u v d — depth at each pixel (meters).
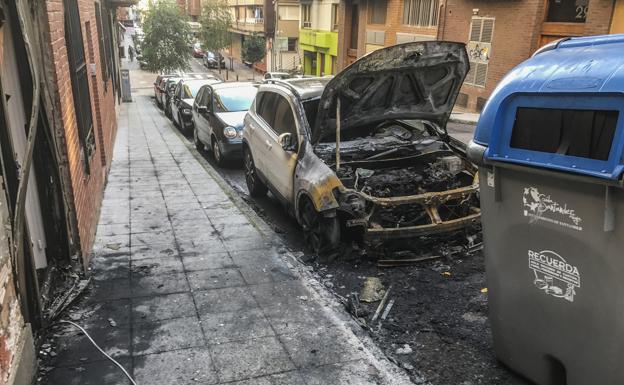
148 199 7.28
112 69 16.47
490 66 19.34
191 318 3.97
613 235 2.43
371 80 5.38
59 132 4.14
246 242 5.64
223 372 3.31
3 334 2.59
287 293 4.46
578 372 2.74
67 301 4.06
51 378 3.19
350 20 30.45
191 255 5.23
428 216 5.43
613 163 2.37
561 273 2.73
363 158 5.99
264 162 7.10
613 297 2.48
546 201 2.74
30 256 3.37
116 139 13.39
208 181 8.45
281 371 3.34
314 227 5.58
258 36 43.81
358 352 3.59
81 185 4.85
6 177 3.11
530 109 2.83
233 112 10.70
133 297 4.29
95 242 5.54
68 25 4.79
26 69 3.63
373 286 4.74
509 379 3.39
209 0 41.53
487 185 3.13
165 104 20.17
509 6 18.16
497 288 3.20
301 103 6.22
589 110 2.53
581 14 16.17
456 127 16.92
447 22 21.59
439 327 4.09
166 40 32.28
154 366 3.35
